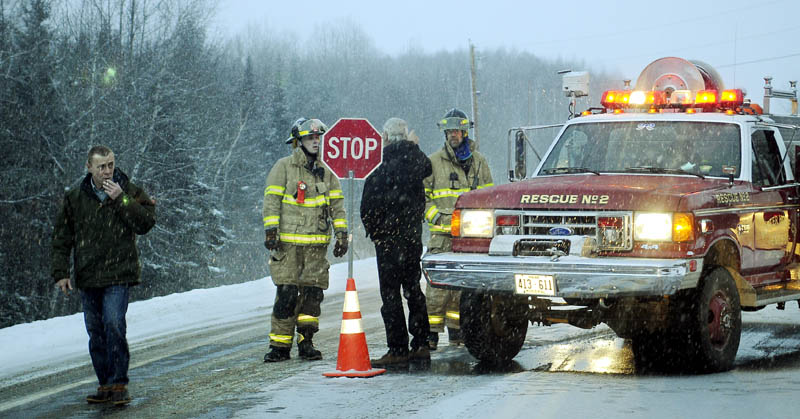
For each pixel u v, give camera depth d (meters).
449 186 12.41
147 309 18.56
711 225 10.03
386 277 11.08
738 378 9.71
